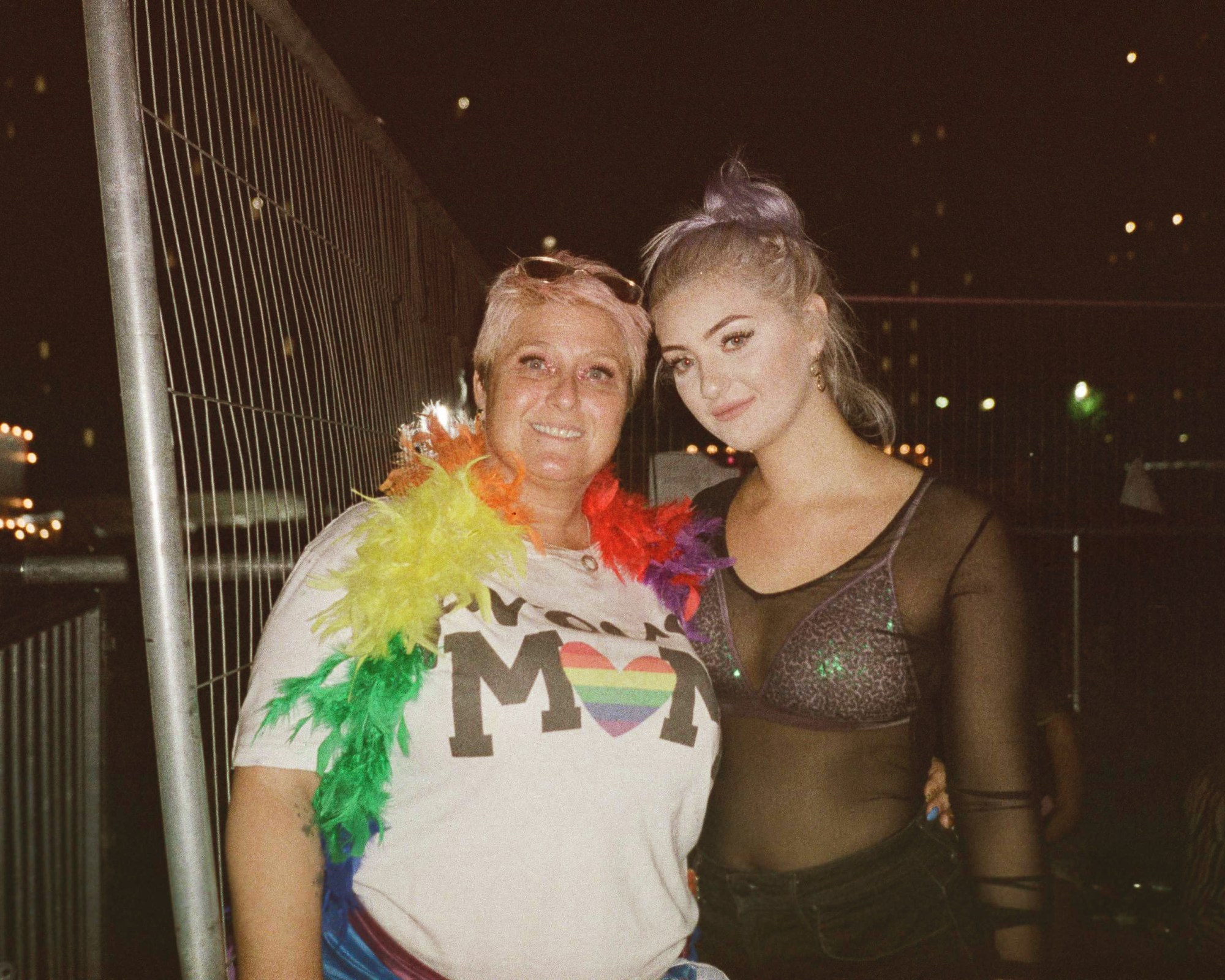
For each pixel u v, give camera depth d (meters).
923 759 1.82
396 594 1.43
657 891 1.52
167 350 1.24
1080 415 4.92
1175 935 2.79
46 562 2.25
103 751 2.41
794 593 1.78
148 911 2.86
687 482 4.14
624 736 1.50
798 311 1.77
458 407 3.17
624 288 1.73
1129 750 3.89
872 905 1.75
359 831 1.38
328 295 1.91
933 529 1.76
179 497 1.24
